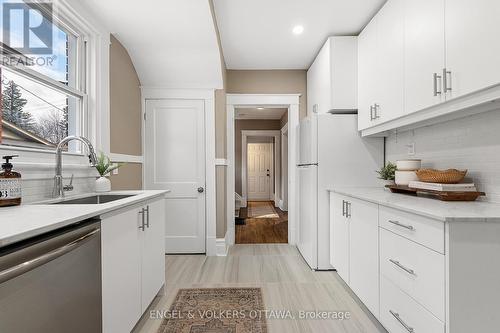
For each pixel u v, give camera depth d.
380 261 1.80
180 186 3.49
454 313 1.18
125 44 2.82
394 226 1.63
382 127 2.43
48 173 1.70
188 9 2.25
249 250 3.67
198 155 3.50
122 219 1.52
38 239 0.93
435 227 1.27
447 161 2.04
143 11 2.26
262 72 4.04
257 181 9.78
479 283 1.19
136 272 1.71
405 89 2.02
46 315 0.92
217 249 3.44
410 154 2.50
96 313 1.24
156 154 3.48
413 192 2.14
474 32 1.39
